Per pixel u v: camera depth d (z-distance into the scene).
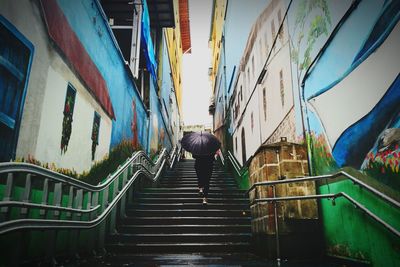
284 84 6.12
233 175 11.23
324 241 4.40
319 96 4.46
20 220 2.76
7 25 2.91
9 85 2.94
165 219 6.34
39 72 3.50
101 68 5.81
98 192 5.04
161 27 13.89
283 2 6.34
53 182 3.72
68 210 3.73
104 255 4.92
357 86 3.48
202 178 6.82
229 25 13.69
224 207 7.02
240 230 5.97
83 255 4.59
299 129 5.21
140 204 7.11
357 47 3.50
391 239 2.94
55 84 3.90
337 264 3.92
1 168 2.47
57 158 3.97
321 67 4.41
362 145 3.40
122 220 6.36
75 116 4.56
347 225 3.77
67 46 4.28
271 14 7.25
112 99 6.55
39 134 3.50
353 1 3.58
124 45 11.11
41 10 3.56
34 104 3.39
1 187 2.81
